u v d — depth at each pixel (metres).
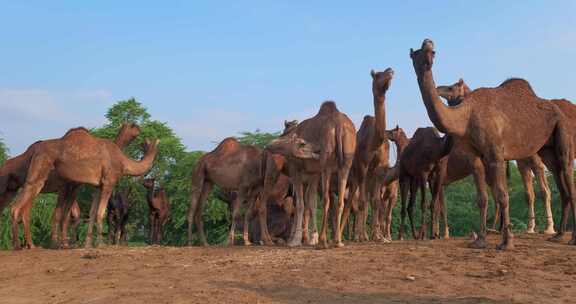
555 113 11.32
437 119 10.13
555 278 8.19
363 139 12.92
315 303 7.12
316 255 10.32
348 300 7.23
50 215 26.20
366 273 8.76
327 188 11.52
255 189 16.52
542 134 11.11
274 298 7.44
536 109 11.11
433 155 14.48
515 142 10.74
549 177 33.38
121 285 8.73
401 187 15.59
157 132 33.12
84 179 14.05
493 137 10.43
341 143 11.49
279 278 8.66
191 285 8.41
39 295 8.44
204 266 10.02
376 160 13.73
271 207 20.38
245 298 7.45
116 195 23.56
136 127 16.58
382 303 7.04
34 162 13.79
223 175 16.41
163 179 32.34
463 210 35.75
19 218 13.75
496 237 13.65
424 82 10.08
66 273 10.25
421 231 15.19
